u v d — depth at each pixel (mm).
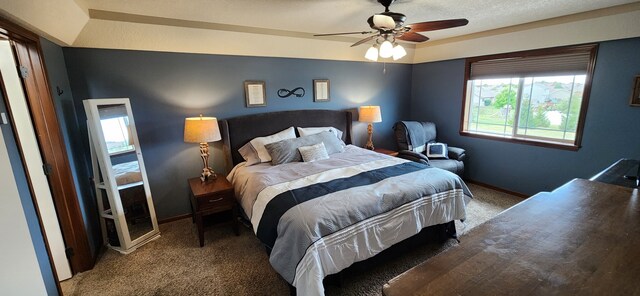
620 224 1213
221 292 2111
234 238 2898
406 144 4371
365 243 2029
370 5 2527
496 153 4129
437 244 2682
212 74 3354
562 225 1211
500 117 4137
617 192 1547
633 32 2717
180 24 2918
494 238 1117
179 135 3271
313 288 1708
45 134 2113
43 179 2129
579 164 3342
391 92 4965
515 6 2701
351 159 3332
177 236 2951
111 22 2607
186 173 3377
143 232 2865
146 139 3102
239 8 2570
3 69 1923
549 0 2549
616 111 3000
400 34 2469
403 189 2314
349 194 2191
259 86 3658
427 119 5031
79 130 2746
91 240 2543
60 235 2223
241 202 2846
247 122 3551
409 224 2268
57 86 2346
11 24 1722
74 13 2211
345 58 4266
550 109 3605
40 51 2066
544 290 842
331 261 1853
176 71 3146
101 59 2779
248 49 3461
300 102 4047
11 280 1437
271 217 2082
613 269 928
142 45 2898
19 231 1464
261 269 2381
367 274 2268
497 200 3764
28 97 2035
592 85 3131
